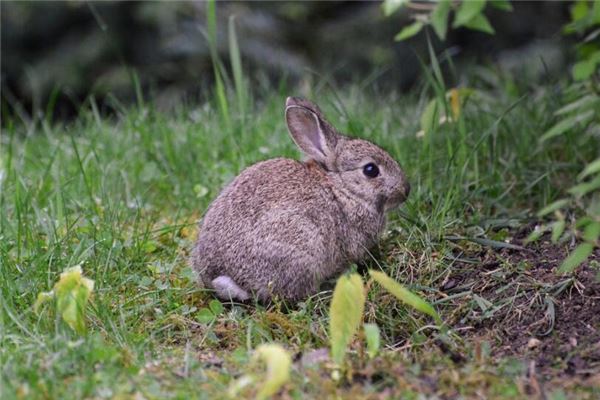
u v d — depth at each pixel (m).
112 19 18.39
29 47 18.89
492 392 6.65
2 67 18.67
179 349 7.54
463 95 10.85
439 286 8.53
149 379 6.70
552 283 8.28
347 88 15.15
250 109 12.52
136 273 8.69
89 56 18.23
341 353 6.73
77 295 7.18
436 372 6.94
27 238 8.91
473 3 8.67
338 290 6.70
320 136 8.86
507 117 11.40
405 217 9.37
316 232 8.45
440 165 10.49
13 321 7.38
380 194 8.88
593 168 6.99
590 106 9.46
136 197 10.00
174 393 6.53
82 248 8.75
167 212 10.34
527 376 6.95
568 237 9.01
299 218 8.39
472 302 8.12
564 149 10.88
